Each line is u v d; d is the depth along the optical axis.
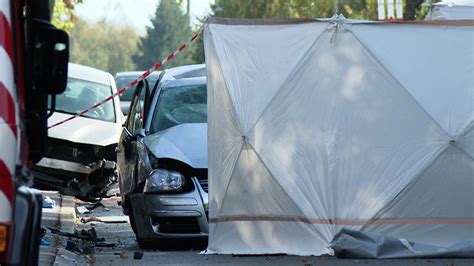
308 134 24.70
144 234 25.89
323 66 24.72
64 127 35.97
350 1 95.00
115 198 41.59
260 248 24.77
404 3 74.25
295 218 24.69
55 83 12.91
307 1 100.12
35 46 12.89
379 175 24.72
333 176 24.70
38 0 13.13
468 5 27.77
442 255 24.00
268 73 24.64
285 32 24.72
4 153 11.48
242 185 24.70
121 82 60.78
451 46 24.69
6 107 11.55
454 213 24.64
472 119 24.48
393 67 24.56
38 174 35.31
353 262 23.58
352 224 24.64
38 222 14.38
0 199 11.42
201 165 25.83
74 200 40.59
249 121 24.48
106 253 26.03
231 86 24.58
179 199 25.42
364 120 24.72
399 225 24.70
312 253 24.47
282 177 24.58
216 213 24.80
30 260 13.44
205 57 24.84
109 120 38.25
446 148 24.41
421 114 24.55
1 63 11.59
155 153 26.14
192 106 28.73
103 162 35.88
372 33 24.69
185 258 24.55
